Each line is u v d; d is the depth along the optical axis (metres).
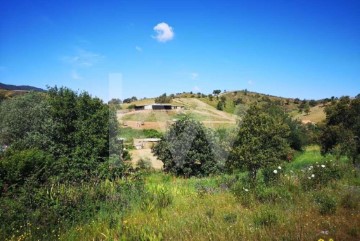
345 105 19.47
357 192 9.37
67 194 8.30
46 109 16.59
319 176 11.17
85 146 13.71
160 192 9.42
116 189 9.21
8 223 6.96
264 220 6.91
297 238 5.80
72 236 6.48
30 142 14.75
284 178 11.31
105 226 6.87
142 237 6.09
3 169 9.15
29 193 8.12
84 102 15.30
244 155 12.24
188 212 7.93
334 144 20.11
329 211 7.53
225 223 6.85
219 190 10.67
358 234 6.00
